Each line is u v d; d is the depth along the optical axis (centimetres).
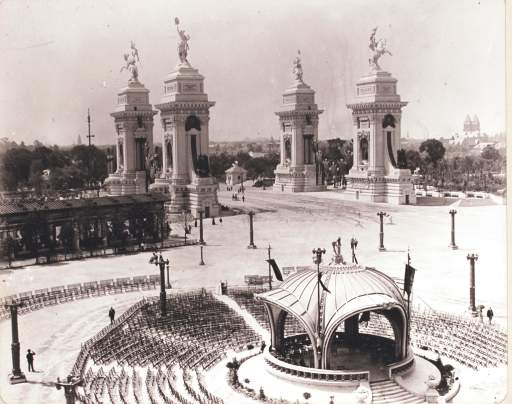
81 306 8031
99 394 5194
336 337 6519
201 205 14775
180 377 5612
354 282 5625
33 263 10444
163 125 15575
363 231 12544
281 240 11944
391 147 16512
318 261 5647
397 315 5653
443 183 19900
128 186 16725
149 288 8869
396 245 11212
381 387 5247
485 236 11731
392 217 13938
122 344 6500
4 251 10419
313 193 18988
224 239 12219
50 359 6225
